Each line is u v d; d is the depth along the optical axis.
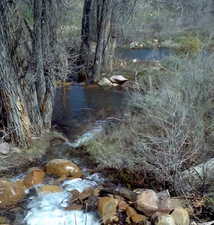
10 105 4.20
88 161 4.33
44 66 4.67
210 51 7.29
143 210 3.15
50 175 3.94
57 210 3.29
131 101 6.23
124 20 9.74
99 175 3.98
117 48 10.98
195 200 3.35
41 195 3.51
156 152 4.02
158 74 7.22
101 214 3.16
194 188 3.48
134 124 5.06
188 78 5.42
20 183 3.69
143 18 13.64
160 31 14.34
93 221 3.12
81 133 5.16
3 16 3.93
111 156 4.34
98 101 6.77
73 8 8.08
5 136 4.44
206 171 3.47
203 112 4.70
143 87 6.37
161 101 5.02
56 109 6.21
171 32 14.25
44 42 4.52
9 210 3.27
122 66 9.55
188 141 4.19
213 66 5.69
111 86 7.90
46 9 4.33
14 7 4.06
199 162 3.88
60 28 5.17
